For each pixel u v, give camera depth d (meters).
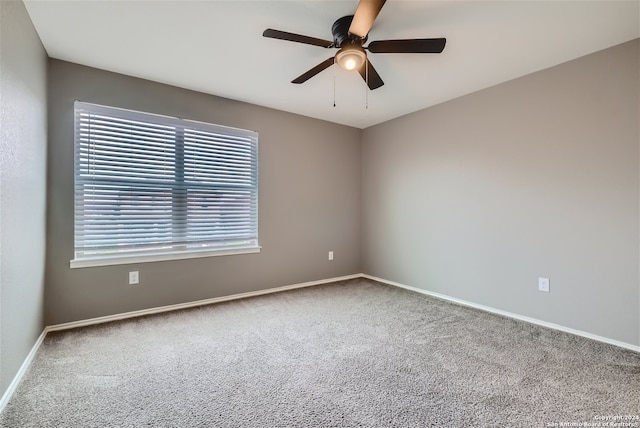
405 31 2.03
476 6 1.78
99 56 2.38
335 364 1.93
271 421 1.41
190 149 3.05
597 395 1.61
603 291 2.27
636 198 2.13
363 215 4.41
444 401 1.56
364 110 3.65
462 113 3.18
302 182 3.86
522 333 2.42
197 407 1.51
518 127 2.73
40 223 2.19
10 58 1.58
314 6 1.79
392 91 3.05
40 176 2.17
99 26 1.99
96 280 2.60
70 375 1.78
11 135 1.60
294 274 3.81
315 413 1.46
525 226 2.70
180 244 3.02
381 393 1.63
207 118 3.13
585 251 2.36
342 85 2.92
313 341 2.27
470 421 1.41
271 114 3.58
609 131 2.23
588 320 2.34
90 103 2.55
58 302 2.45
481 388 1.67
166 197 2.93
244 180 3.41
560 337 2.34
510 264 2.80
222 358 2.01
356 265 4.40
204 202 3.16
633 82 2.12
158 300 2.90
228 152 3.29
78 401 1.54
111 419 1.42
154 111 2.84
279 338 2.32
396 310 2.97
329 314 2.85
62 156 2.44
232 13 1.86
